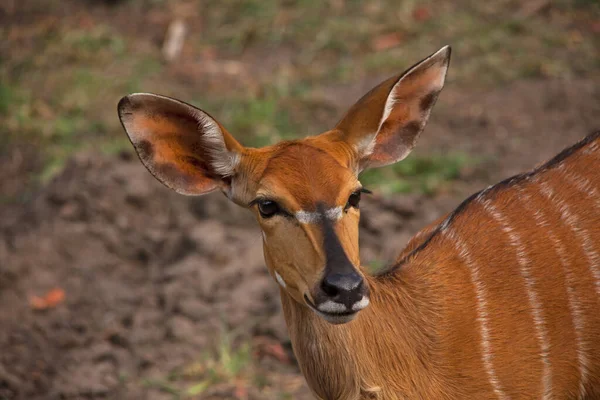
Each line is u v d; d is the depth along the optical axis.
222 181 6.18
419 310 6.20
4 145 13.79
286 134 13.23
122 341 9.75
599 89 13.77
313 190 5.59
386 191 11.68
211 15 17.11
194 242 11.04
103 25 17.02
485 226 6.45
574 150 6.68
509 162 12.22
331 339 5.92
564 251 6.30
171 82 15.13
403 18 16.08
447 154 12.50
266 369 9.23
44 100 14.75
